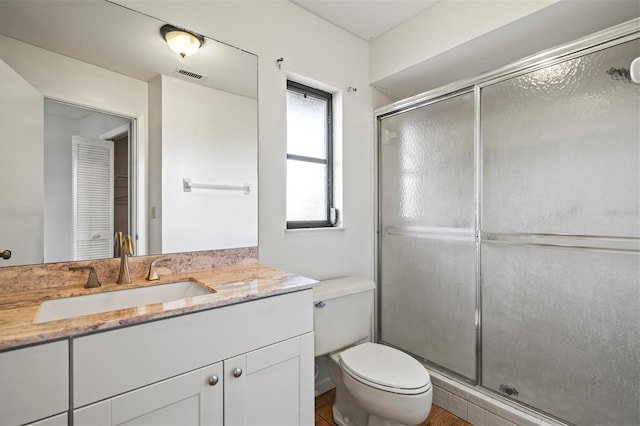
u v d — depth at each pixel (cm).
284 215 184
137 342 91
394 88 237
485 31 166
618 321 127
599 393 132
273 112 179
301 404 127
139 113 142
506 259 161
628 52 124
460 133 181
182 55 152
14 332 78
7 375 74
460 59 193
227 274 145
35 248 119
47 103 122
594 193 133
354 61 221
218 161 162
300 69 191
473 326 174
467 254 178
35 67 120
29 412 77
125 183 139
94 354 85
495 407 159
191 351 100
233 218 166
